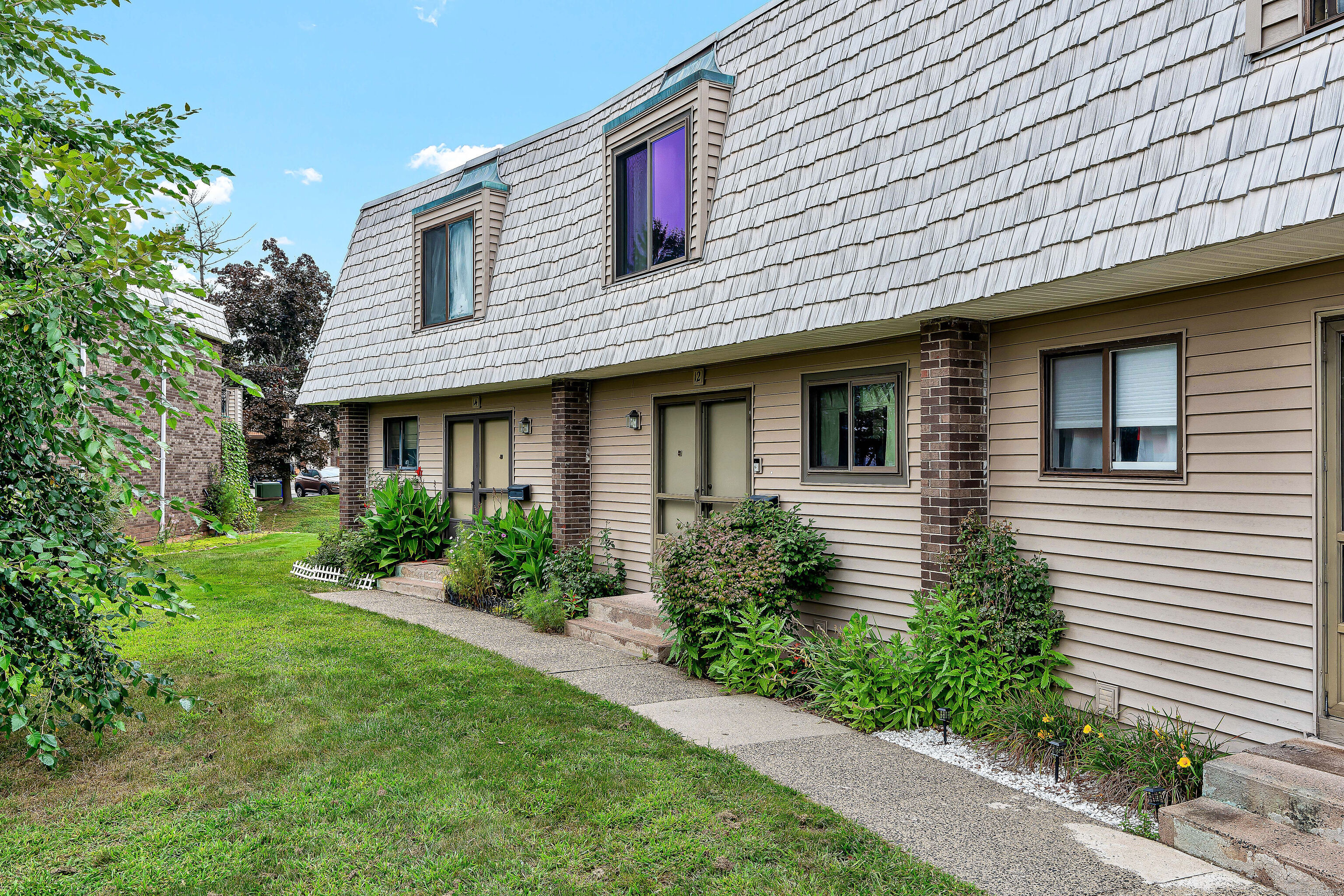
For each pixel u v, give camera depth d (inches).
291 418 1171.9
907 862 152.2
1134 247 183.2
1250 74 170.7
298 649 317.1
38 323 164.9
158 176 190.5
